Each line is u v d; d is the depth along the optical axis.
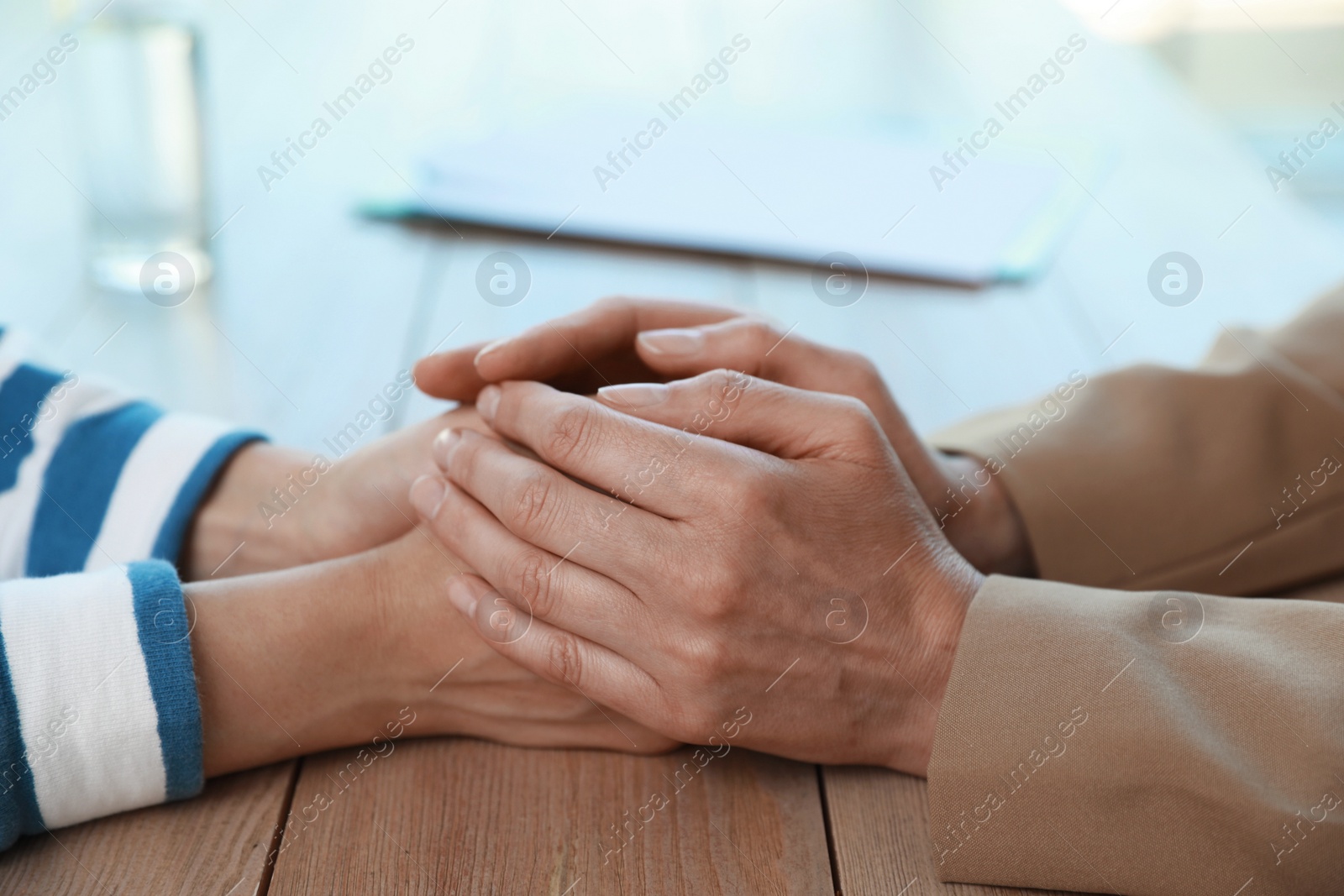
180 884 0.78
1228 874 0.77
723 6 2.18
